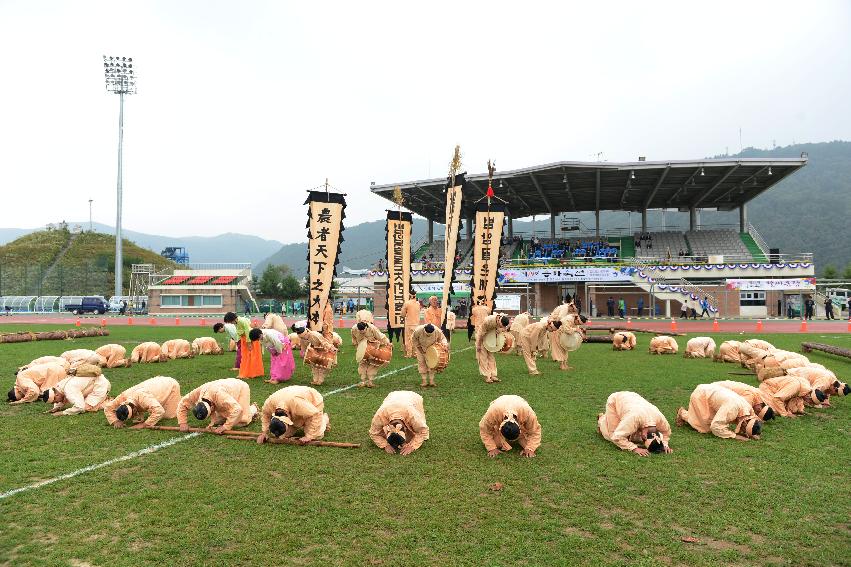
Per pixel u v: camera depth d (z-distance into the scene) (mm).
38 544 4953
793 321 37625
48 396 10414
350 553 4781
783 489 6242
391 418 7812
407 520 5445
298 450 7816
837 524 5348
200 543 4969
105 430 8859
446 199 20375
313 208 17922
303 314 61219
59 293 76688
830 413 10039
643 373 14570
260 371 14266
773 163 41156
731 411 8367
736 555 4730
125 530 5242
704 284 44094
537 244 55219
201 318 50906
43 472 6852
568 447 7875
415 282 49188
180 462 7254
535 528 5258
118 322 41656
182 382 13414
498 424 7570
